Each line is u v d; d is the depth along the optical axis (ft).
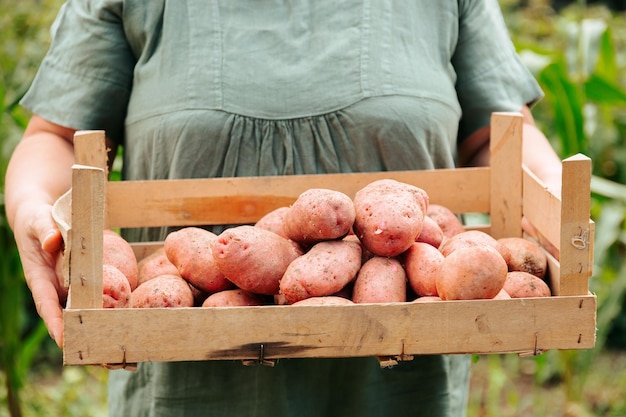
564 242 3.56
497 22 4.85
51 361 11.80
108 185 4.34
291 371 4.40
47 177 4.44
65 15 4.71
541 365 8.51
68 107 4.58
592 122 8.03
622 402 10.30
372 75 4.36
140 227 4.47
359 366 4.45
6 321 7.18
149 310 3.37
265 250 3.68
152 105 4.43
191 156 4.37
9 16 10.27
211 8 4.40
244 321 3.39
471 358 5.10
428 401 4.54
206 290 3.91
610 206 7.63
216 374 4.41
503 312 3.46
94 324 3.35
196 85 4.35
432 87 4.46
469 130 4.91
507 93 4.77
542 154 4.70
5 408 8.43
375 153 4.44
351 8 4.42
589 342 3.51
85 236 3.34
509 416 9.80
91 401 9.54
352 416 4.51
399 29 4.45
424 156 4.46
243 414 4.43
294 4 4.42
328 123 4.38
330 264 3.60
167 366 4.44
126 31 4.54
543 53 7.15
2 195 7.02
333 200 3.66
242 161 4.40
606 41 7.49
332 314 3.40
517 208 4.45
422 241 3.94
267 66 4.37
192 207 4.37
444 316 3.44
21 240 4.08
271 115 4.34
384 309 3.42
